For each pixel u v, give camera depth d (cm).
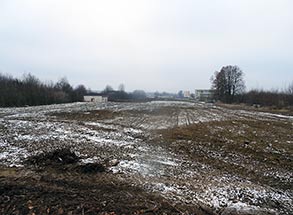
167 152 1020
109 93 9319
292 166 884
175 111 3056
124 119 2081
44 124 1622
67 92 5656
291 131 1653
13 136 1193
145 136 1345
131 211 494
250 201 593
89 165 738
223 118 2362
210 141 1259
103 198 543
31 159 793
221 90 7050
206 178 734
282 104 4578
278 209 561
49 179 637
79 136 1263
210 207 548
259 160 949
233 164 890
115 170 755
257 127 1795
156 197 574
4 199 511
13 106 3491
